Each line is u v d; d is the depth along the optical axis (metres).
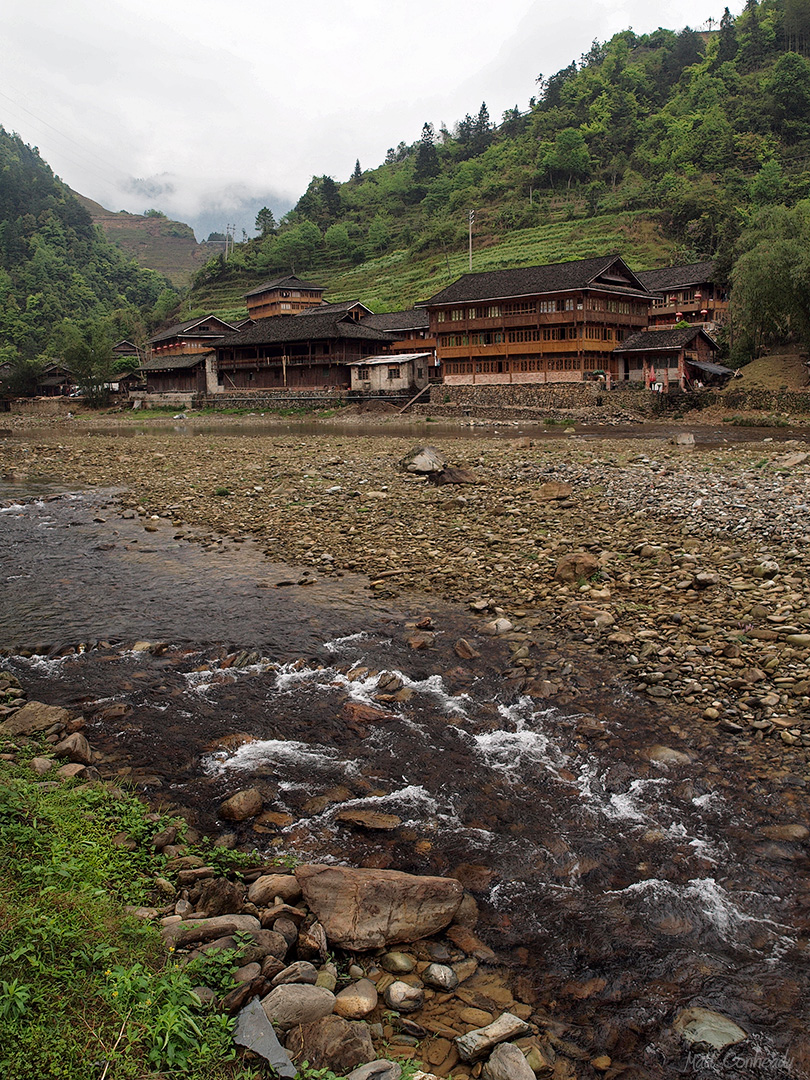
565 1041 4.93
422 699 9.97
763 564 14.03
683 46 166.75
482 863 6.76
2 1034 4.08
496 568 15.48
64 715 9.30
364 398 67.62
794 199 102.06
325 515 20.80
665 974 5.53
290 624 12.82
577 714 9.44
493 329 61.00
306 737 9.03
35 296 183.62
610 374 58.41
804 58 145.12
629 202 116.56
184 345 96.25
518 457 28.30
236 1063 4.33
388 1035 4.84
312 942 5.54
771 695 9.52
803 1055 4.84
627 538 16.83
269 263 153.12
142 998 4.50
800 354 54.53
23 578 15.62
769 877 6.55
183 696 10.13
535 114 169.88
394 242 146.88
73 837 6.46
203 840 6.96
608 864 6.76
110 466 33.06
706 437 37.22
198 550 17.94
